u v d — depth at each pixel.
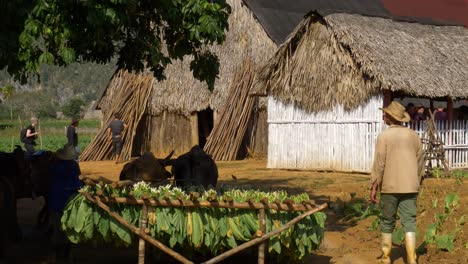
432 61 20.80
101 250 10.61
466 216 11.45
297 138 22.30
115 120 27.73
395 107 9.02
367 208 12.46
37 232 12.05
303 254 8.48
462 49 22.62
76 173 9.68
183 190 9.34
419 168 9.05
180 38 11.07
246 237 8.24
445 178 17.97
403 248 10.30
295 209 8.14
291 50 22.11
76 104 116.19
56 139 51.88
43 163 11.21
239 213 8.25
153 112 30.61
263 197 8.47
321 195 15.30
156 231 8.16
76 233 8.38
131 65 11.92
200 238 8.17
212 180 11.02
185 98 29.53
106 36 10.29
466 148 22.19
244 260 9.45
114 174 22.20
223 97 28.55
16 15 9.48
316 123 21.75
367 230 11.52
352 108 20.69
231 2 29.08
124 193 8.34
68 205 8.43
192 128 29.50
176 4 10.48
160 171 10.70
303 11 31.42
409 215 8.91
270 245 8.24
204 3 10.38
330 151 21.38
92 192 8.33
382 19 22.30
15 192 10.73
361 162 20.50
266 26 28.06
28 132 20.88
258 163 25.98
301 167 22.16
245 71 28.14
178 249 8.62
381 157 8.91
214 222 8.24
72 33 9.45
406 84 19.11
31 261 9.82
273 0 30.95
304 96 21.92
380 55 19.67
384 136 8.94
